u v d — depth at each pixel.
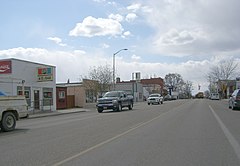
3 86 31.94
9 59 33.34
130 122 19.06
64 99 45.34
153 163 8.02
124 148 10.12
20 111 17.16
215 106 42.75
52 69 36.31
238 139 11.95
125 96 35.34
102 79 59.22
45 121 23.27
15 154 9.45
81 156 8.93
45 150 9.98
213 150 9.73
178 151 9.57
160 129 15.20
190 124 17.50
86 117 25.58
